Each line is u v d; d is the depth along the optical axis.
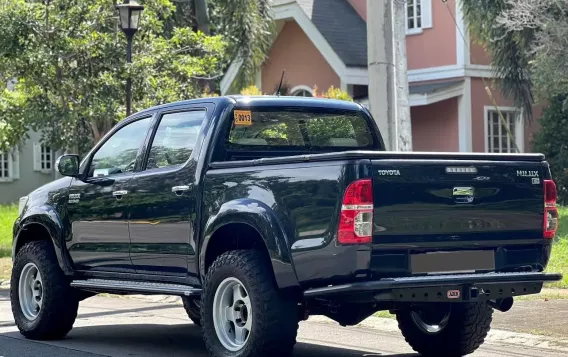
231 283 8.17
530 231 8.16
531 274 8.00
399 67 13.64
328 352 9.50
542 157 8.25
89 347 9.77
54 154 40.44
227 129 8.87
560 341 9.73
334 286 7.50
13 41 18.31
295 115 9.32
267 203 7.94
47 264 10.08
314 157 7.68
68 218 9.99
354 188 7.41
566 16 22.62
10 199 39.41
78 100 19.31
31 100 19.52
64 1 18.86
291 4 28.33
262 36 26.36
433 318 9.15
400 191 7.55
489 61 27.89
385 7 12.03
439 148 28.19
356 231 7.38
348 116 9.67
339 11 28.94
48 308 10.02
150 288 8.99
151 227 9.09
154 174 9.12
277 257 7.77
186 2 27.14
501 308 8.37
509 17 22.91
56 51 18.55
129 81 18.11
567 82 22.42
